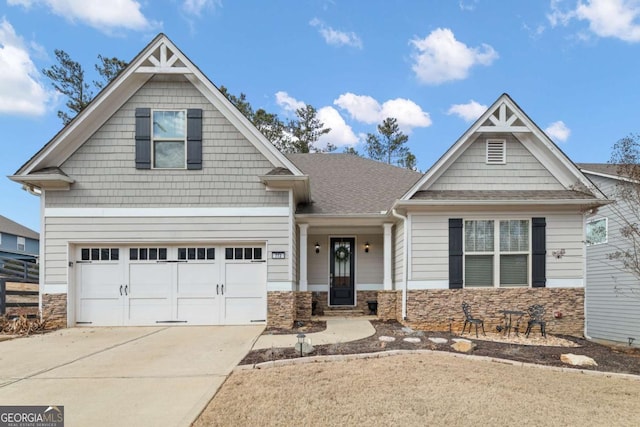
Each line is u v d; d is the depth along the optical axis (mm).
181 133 10008
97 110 9695
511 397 4824
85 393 4918
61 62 21531
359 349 7039
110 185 9812
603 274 14570
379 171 15688
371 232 13109
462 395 4816
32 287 16188
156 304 9930
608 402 4824
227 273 10047
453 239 10148
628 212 13328
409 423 4016
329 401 4570
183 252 10031
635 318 13320
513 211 10164
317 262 13070
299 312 11188
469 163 10578
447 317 9945
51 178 9250
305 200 11945
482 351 7254
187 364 6230
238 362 6301
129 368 6020
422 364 6164
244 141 10031
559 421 4176
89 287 9891
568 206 10117
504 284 10109
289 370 5832
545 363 6602
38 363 6355
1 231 31203
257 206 9969
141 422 4031
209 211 9914
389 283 11375
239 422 4016
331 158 17094
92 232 9742
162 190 9883
